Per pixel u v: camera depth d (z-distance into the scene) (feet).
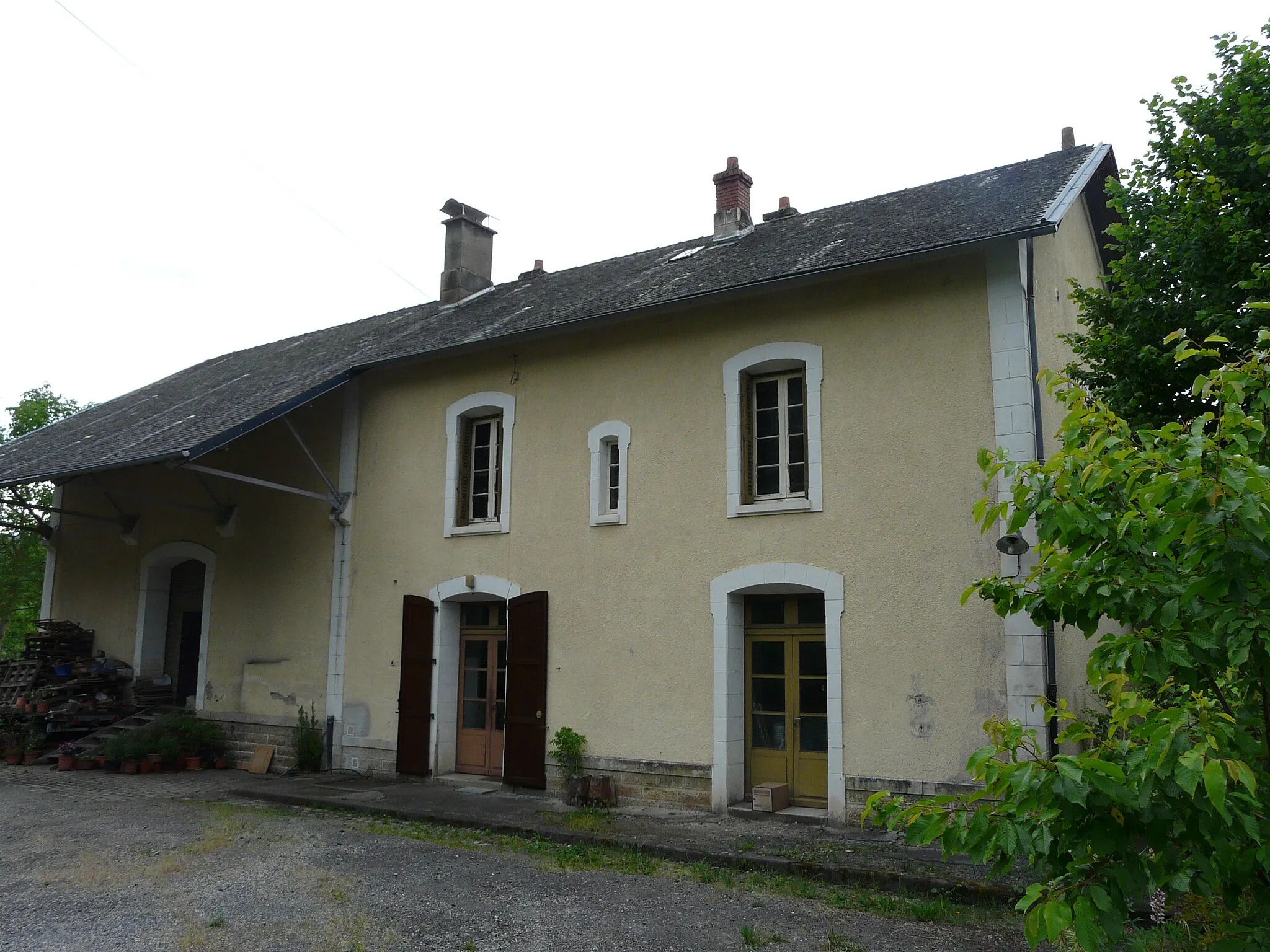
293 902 21.45
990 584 11.34
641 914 20.68
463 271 50.44
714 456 32.48
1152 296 29.01
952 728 27.04
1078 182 30.86
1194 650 9.45
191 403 50.98
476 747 38.19
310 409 43.98
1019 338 27.66
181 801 34.78
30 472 45.03
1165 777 8.52
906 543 28.53
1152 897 17.69
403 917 20.39
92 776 40.86
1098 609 9.95
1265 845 8.41
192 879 23.40
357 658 40.65
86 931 19.47
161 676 49.11
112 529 51.75
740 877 23.66
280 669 42.86
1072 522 9.96
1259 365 9.59
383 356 41.32
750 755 31.68
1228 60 29.19
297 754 40.37
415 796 34.04
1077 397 11.37
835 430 30.22
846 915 20.68
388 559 40.45
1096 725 25.49
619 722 33.14
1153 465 9.62
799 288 31.50
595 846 26.96
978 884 21.44
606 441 35.40
